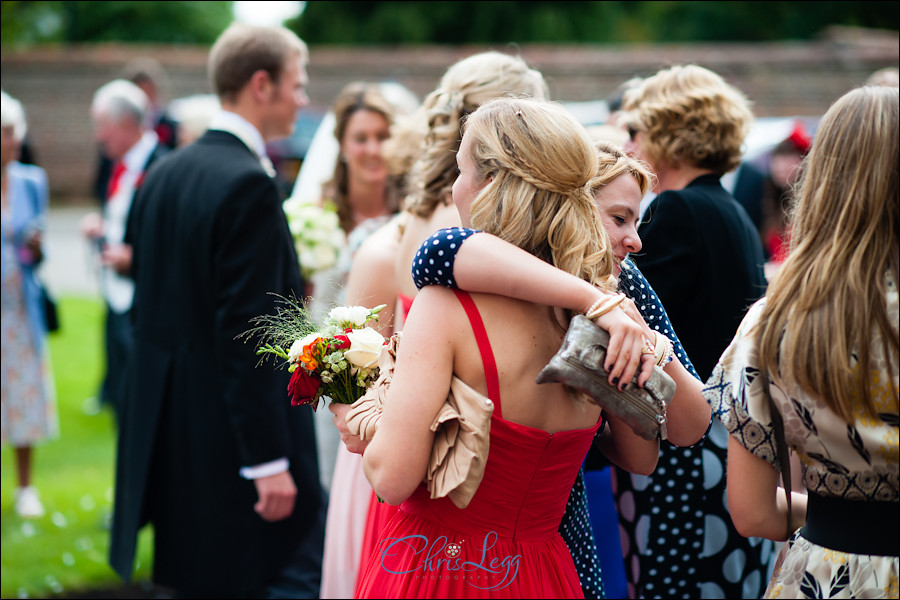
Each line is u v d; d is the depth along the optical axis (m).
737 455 1.73
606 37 27.94
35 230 5.08
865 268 1.57
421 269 1.68
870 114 1.61
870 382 1.56
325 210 4.15
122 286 6.19
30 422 4.99
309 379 1.95
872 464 1.58
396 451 1.64
